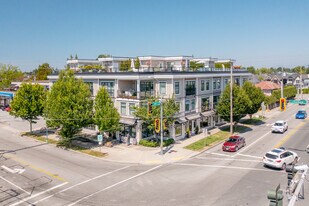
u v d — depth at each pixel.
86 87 33.25
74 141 36.12
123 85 37.88
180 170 25.09
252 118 51.38
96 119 32.50
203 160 28.11
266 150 31.31
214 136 38.19
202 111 41.31
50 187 21.33
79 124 31.73
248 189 20.39
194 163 27.16
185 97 37.75
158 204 18.25
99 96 32.91
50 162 27.66
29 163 27.28
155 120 29.48
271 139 36.34
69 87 31.55
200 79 40.88
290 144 33.56
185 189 20.69
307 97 87.12
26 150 32.12
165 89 35.69
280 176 23.00
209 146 33.25
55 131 41.47
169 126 35.53
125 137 35.19
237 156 29.27
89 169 25.59
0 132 42.03
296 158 26.19
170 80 35.16
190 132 39.06
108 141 35.97
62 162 27.70
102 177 23.47
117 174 24.20
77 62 50.62
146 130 35.72
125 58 46.34
